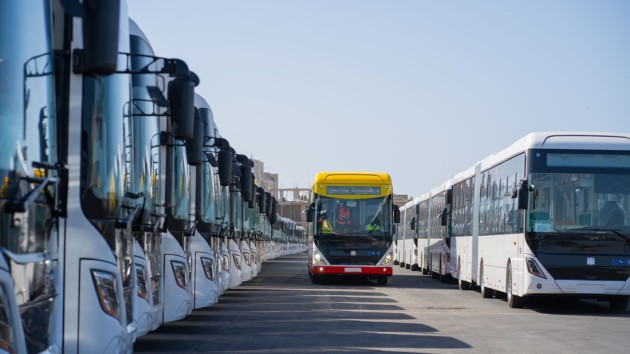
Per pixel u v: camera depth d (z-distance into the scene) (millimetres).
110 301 8789
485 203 27609
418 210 49875
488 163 27469
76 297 8469
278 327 18484
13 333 6176
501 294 28109
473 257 29422
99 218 8812
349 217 34531
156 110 12758
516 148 23266
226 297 27859
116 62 6641
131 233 9945
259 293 29984
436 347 15289
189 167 16344
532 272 21672
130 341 9477
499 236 25062
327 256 34406
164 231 13609
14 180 6492
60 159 8234
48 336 7195
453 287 34656
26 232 6641
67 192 7723
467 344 15711
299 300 26578
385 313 22078
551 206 21750
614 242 21625
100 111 9031
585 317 21328
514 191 22875
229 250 24906
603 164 21875
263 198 33125
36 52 7094
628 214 21688
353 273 34312
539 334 17391
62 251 8391
